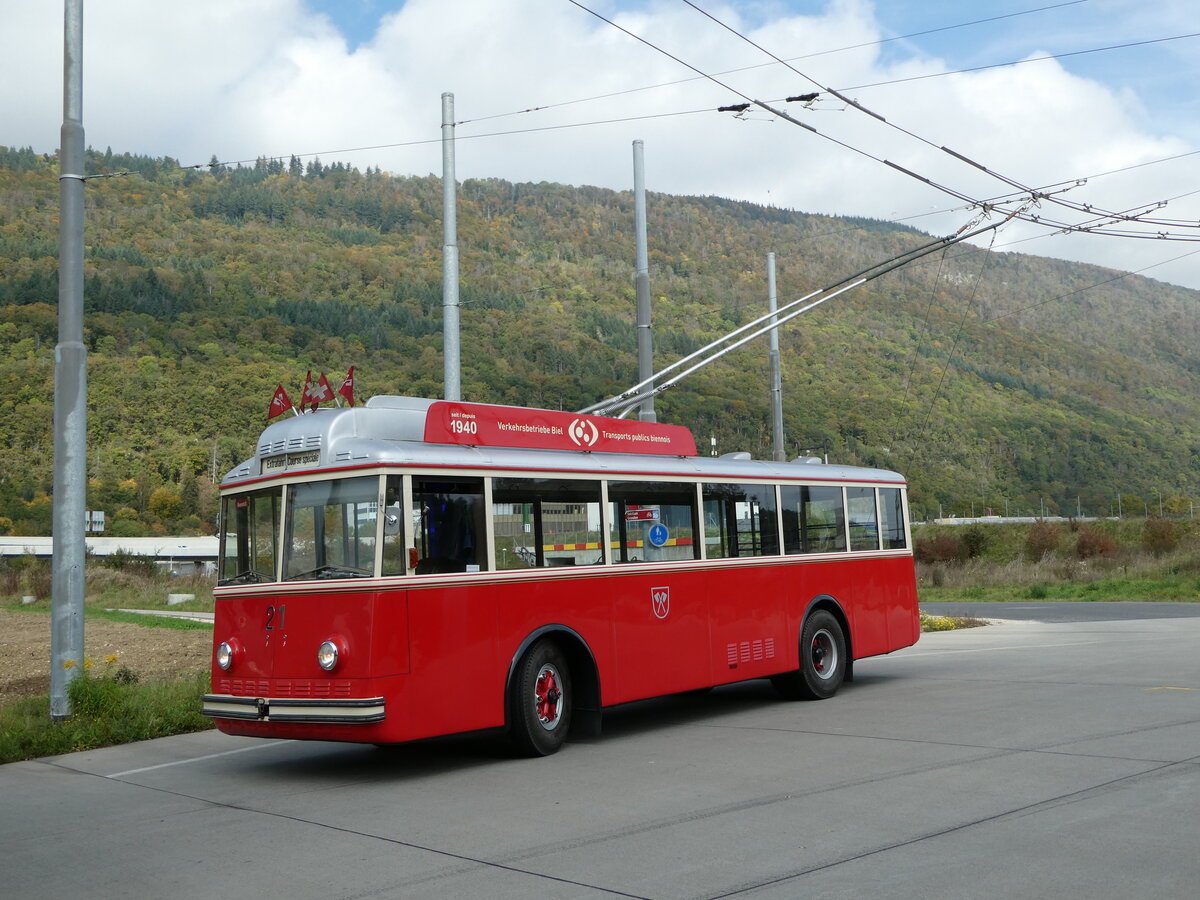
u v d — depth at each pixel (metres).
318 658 8.97
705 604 11.85
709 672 11.77
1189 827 6.36
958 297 91.81
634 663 10.89
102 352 110.38
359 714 8.66
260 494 9.81
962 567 46.19
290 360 106.00
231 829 7.43
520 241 104.62
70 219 12.08
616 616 10.77
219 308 119.56
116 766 10.34
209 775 9.73
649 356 19.03
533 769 9.22
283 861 6.48
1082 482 88.38
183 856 6.71
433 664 9.07
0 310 117.50
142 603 39.75
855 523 14.41
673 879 5.72
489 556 9.67
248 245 152.75
